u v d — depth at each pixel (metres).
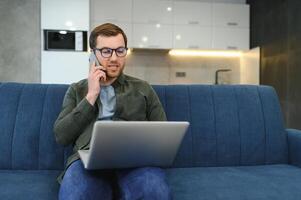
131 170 1.22
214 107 1.79
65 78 4.05
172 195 1.21
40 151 1.61
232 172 1.58
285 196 1.25
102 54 1.40
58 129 1.32
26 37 3.96
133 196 1.12
